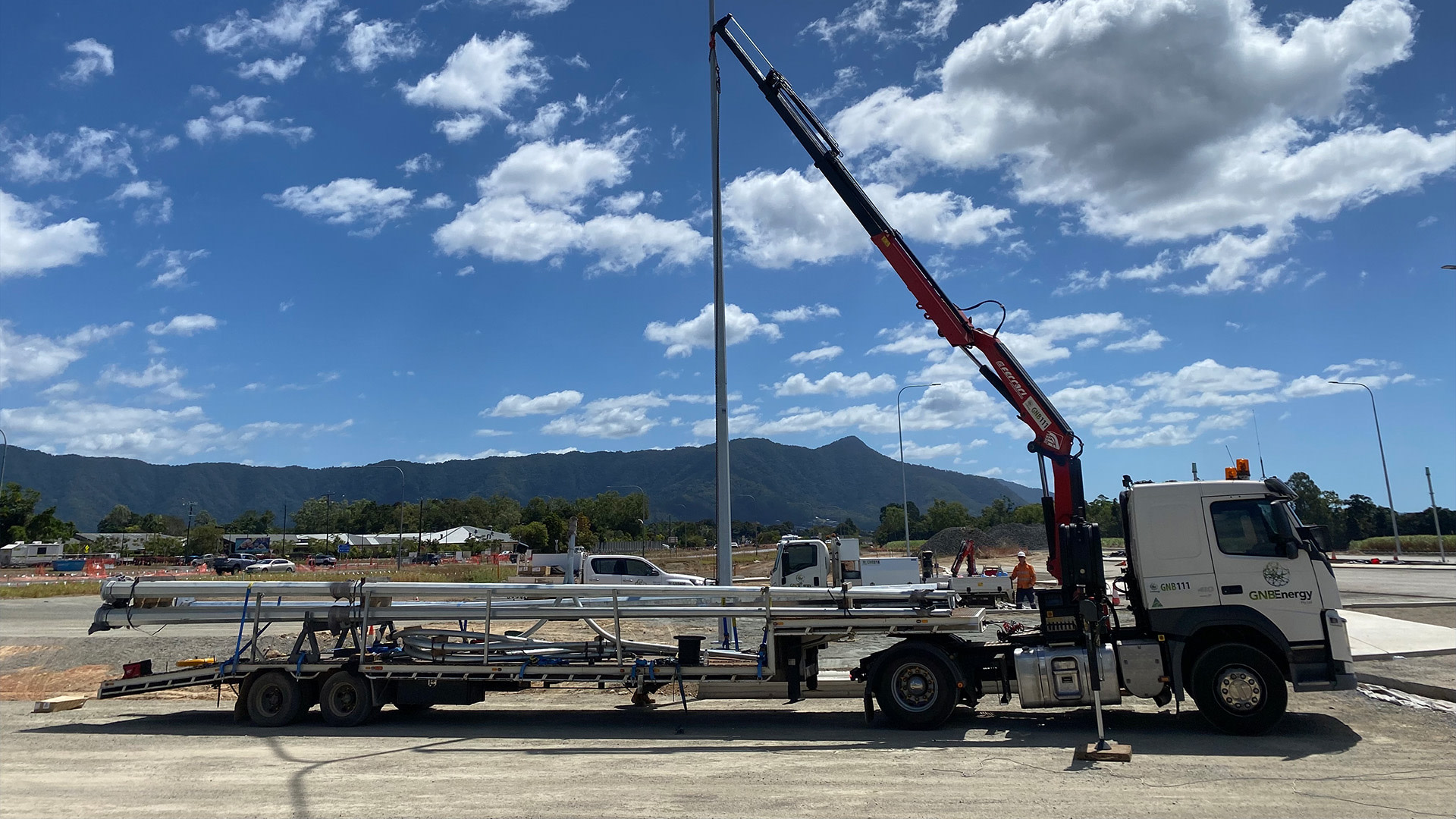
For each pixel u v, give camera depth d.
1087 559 10.38
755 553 106.69
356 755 9.65
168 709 13.31
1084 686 10.12
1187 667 10.20
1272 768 8.17
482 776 8.48
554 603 11.91
